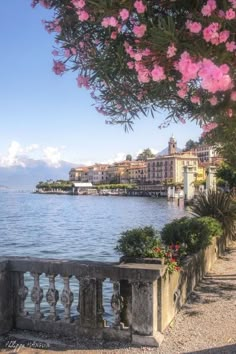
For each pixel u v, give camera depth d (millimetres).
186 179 89688
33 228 43969
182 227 9695
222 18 2881
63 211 79312
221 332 6055
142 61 3160
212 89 2725
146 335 5434
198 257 9617
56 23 3785
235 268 11742
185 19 3139
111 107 4492
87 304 5691
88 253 25297
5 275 5875
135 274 5434
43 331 5871
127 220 55438
